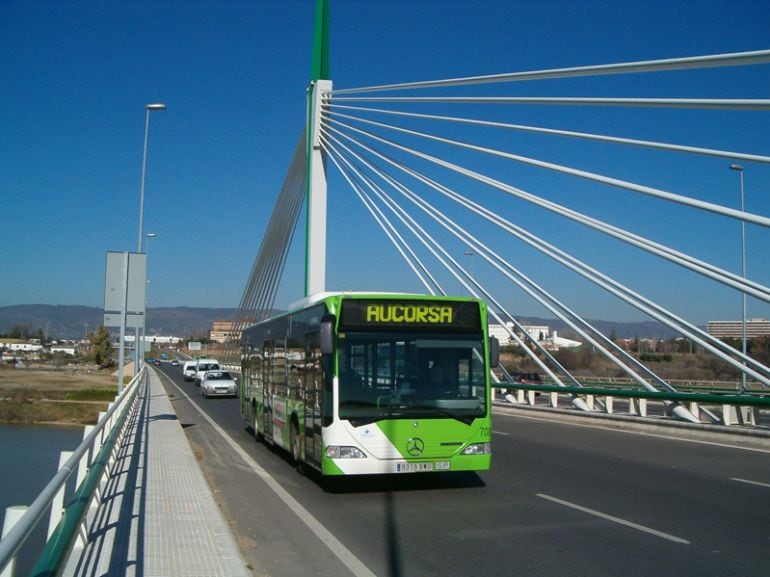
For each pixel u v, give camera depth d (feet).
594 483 35.27
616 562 21.70
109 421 33.60
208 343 492.54
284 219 125.59
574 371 177.88
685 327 53.83
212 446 52.80
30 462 65.31
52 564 12.44
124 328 59.47
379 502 31.32
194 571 19.84
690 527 26.02
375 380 31.50
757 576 20.22
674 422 57.52
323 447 31.35
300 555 23.06
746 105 38.96
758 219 40.24
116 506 28.19
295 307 41.39
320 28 108.17
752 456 44.70
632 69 47.83
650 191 49.29
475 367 32.65
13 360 291.58
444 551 23.26
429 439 31.35
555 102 56.34
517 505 30.22
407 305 32.45
